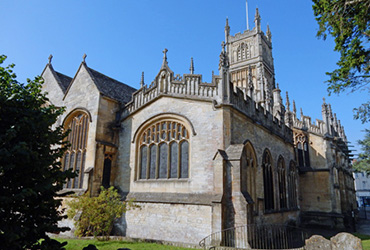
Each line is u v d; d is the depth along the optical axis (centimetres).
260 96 4522
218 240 1822
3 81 1140
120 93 3141
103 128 2692
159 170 2436
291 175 3625
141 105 2677
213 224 1877
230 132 2159
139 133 2636
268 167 2895
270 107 3294
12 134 969
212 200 1919
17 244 941
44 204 1078
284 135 3556
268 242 2342
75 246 1720
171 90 2502
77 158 2778
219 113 2180
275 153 3134
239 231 1845
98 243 1847
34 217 1080
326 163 3978
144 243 1900
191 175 2192
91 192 2433
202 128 2234
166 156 2417
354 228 3466
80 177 2655
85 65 2995
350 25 1622
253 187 2464
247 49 7975
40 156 1099
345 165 5022
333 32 1677
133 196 2431
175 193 2236
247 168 2425
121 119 2802
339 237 1172
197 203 2027
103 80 3144
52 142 1169
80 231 2086
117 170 2688
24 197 955
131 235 2306
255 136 2658
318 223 3781
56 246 1101
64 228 1139
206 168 2123
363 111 1750
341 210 3966
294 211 3422
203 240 1916
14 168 1030
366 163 3978
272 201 2877
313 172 4034
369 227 3909
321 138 4106
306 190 4031
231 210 1911
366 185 10831
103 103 2745
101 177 2555
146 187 2427
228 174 1994
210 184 2069
